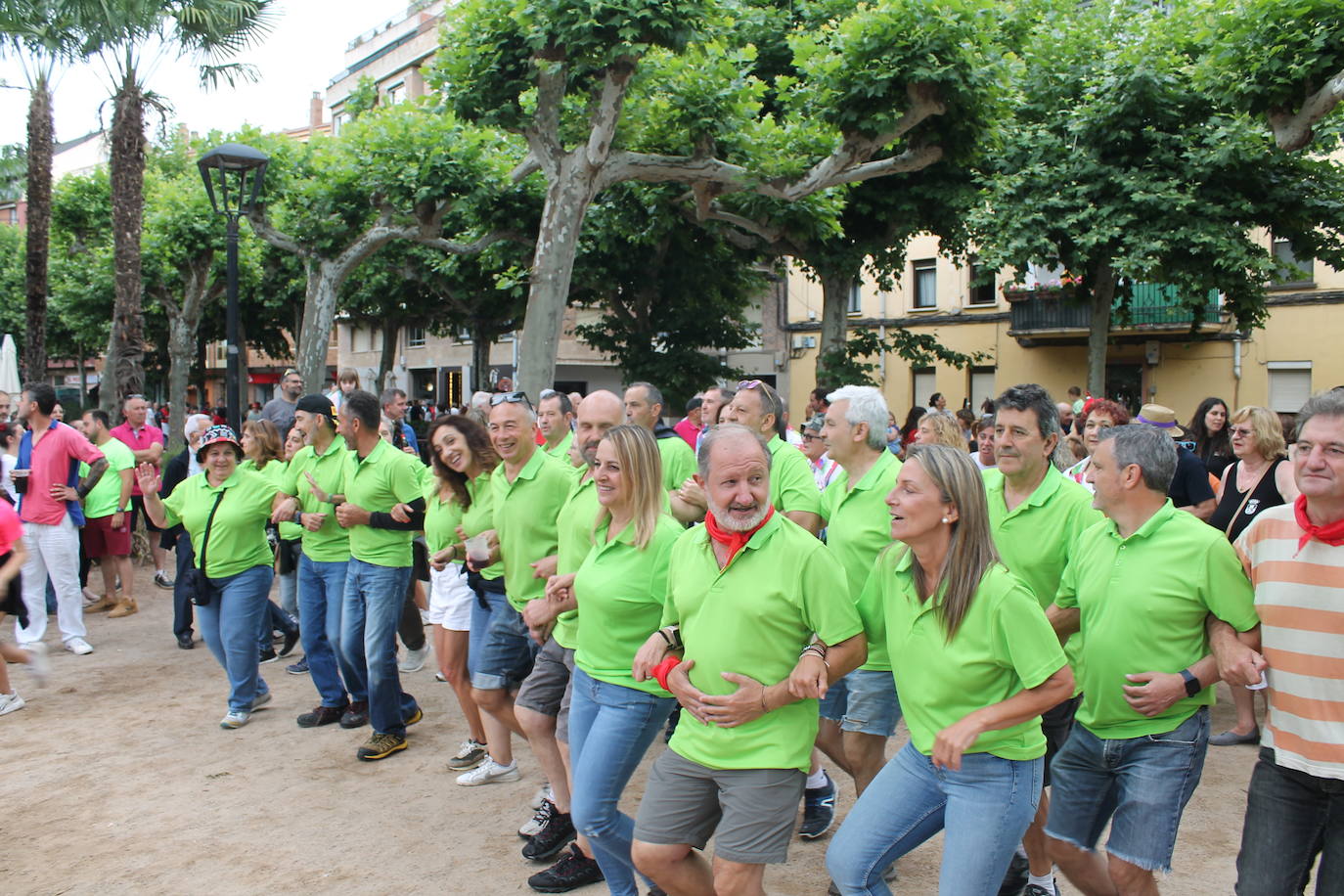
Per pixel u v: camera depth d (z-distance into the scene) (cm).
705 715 274
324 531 564
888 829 267
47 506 742
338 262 1452
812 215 1469
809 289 2883
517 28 1016
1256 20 943
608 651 336
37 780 503
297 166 1792
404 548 532
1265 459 523
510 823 447
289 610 739
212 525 565
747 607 274
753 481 276
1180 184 1444
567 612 383
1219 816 440
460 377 3800
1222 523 540
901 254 1744
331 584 568
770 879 385
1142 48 1423
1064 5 1667
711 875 297
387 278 2386
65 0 1284
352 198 1449
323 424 566
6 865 409
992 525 370
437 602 506
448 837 431
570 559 379
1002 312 2516
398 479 521
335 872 400
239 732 575
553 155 1060
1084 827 304
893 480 385
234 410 1035
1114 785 301
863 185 1597
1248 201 1448
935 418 554
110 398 1573
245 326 3116
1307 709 254
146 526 1077
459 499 474
